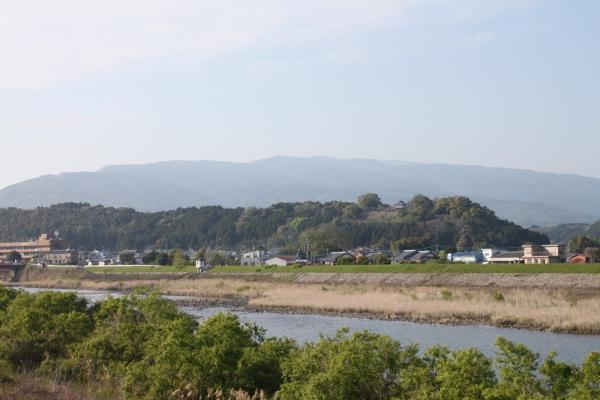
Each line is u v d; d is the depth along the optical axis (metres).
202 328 33.94
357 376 25.97
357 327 73.38
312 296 111.00
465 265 128.50
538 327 68.19
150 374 29.78
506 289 105.31
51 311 46.59
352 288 124.81
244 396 27.30
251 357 30.14
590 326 65.19
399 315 83.25
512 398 22.30
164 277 189.38
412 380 25.08
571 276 106.50
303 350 30.75
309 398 25.36
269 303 106.19
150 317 43.50
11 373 34.00
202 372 29.22
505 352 25.05
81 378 34.44
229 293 135.88
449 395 23.25
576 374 23.81
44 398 28.14
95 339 37.22
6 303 57.59
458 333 66.12
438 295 99.75
